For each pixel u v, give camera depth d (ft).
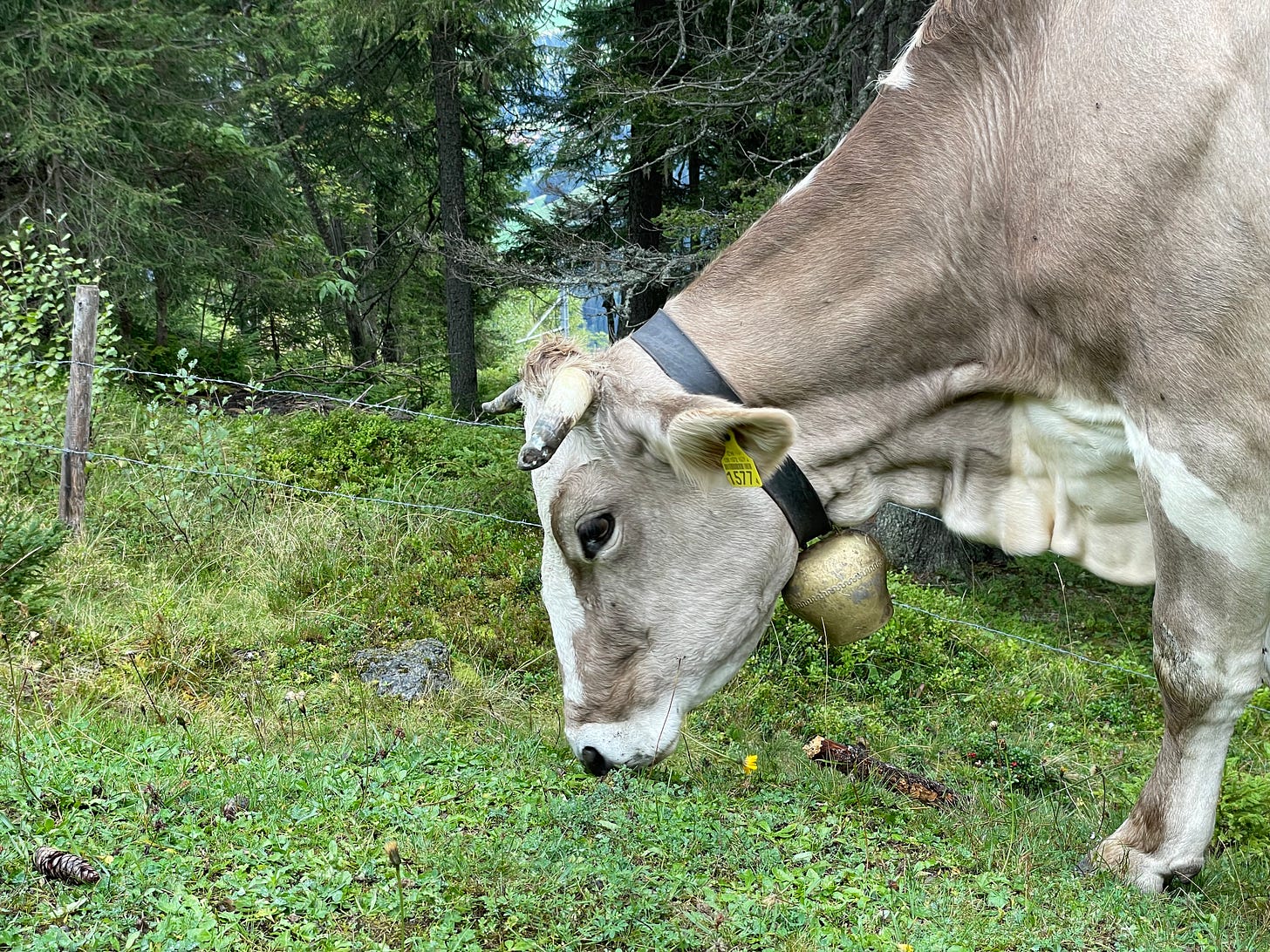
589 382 4.61
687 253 13.26
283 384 21.45
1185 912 4.70
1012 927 4.33
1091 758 7.20
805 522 5.08
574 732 5.16
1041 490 5.08
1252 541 4.44
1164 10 4.33
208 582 9.20
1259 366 4.25
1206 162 4.21
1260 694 8.99
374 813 4.75
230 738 5.87
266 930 3.87
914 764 6.88
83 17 15.70
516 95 21.79
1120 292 4.41
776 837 5.02
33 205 16.38
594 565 4.97
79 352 9.62
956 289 4.85
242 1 23.47
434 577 9.52
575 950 3.91
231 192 18.19
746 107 13.07
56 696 6.44
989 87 4.74
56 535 8.00
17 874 4.00
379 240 28.45
